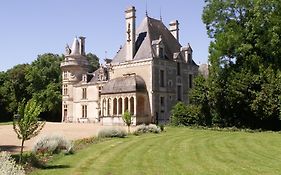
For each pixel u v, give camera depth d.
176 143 23.20
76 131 37.19
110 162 16.08
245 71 36.44
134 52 54.91
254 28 35.41
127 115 32.50
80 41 74.38
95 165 15.35
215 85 37.88
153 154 18.33
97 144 23.19
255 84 35.41
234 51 38.06
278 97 33.06
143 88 51.50
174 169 14.25
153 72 51.72
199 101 40.22
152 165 15.18
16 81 81.81
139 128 32.78
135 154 18.41
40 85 81.94
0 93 79.69
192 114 41.16
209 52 40.00
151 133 31.94
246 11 37.97
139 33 56.94
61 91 80.81
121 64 55.59
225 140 24.81
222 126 38.66
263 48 35.19
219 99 37.62
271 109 33.41
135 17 55.19
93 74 70.31
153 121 50.53
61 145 19.17
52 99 77.38
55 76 84.56
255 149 20.00
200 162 15.80
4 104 80.12
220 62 38.72
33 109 14.95
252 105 34.34
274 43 33.31
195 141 24.38
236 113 38.03
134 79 51.41
